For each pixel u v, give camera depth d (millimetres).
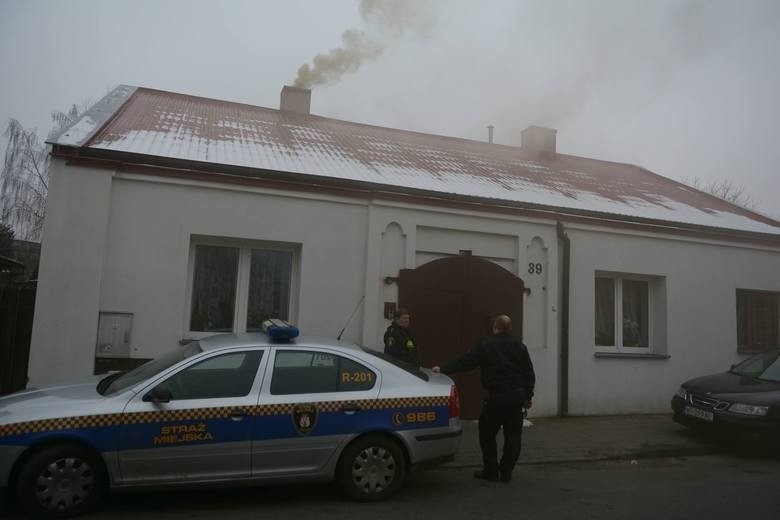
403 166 10438
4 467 4348
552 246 9633
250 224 7965
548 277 9547
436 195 8867
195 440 4719
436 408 5352
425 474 6262
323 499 5227
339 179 8359
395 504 5156
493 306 9070
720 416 7422
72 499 4488
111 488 4562
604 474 6492
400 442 5242
